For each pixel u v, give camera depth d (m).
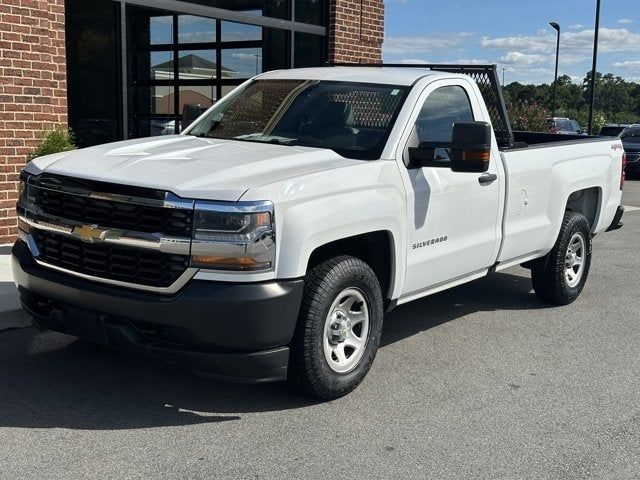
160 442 4.01
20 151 8.26
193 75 10.91
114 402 4.50
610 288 8.04
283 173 4.27
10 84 8.09
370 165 4.70
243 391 4.75
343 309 4.61
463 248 5.56
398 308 6.93
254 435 4.14
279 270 4.08
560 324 6.58
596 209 7.55
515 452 4.07
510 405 4.72
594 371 5.41
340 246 4.79
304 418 4.39
